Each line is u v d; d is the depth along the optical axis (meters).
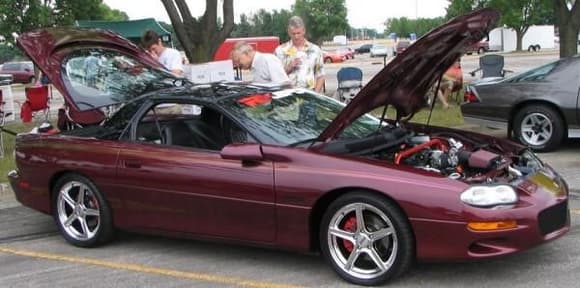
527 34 62.34
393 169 4.23
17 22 39.31
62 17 41.06
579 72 8.77
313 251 4.54
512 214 4.00
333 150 4.56
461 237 4.01
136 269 5.00
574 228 5.44
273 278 4.64
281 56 7.88
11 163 9.16
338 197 4.34
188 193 4.83
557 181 4.61
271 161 4.52
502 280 4.36
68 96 6.50
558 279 4.34
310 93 5.59
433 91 6.68
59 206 5.65
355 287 4.38
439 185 4.07
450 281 4.37
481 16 4.20
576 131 8.82
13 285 4.81
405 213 4.12
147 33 8.78
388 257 4.27
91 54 6.95
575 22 14.59
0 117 11.05
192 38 12.55
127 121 5.37
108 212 5.34
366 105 4.64
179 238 5.15
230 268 4.90
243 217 4.64
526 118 9.08
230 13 12.73
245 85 5.60
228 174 4.65
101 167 5.26
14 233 6.15
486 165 4.41
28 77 44.03
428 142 4.85
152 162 5.00
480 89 9.53
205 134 5.04
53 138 5.69
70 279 4.88
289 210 4.44
